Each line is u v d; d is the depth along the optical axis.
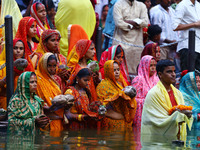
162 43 24.78
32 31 17.56
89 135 12.98
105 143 11.16
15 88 15.48
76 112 15.34
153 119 14.07
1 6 19.27
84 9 20.70
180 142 11.47
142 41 23.84
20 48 15.98
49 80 15.41
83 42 17.28
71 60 17.06
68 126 15.14
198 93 17.89
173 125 13.64
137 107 17.70
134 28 23.42
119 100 16.23
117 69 16.64
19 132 13.16
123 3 23.61
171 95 14.65
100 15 27.03
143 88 18.53
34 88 14.17
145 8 24.06
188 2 23.11
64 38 20.66
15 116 13.91
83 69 15.55
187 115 13.59
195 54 22.55
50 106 14.32
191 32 20.31
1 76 16.31
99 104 15.45
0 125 14.18
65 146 10.46
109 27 25.55
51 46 16.94
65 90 15.71
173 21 23.12
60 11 20.84
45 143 10.92
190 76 17.78
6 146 10.36
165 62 14.39
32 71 15.73
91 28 21.30
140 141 11.84
